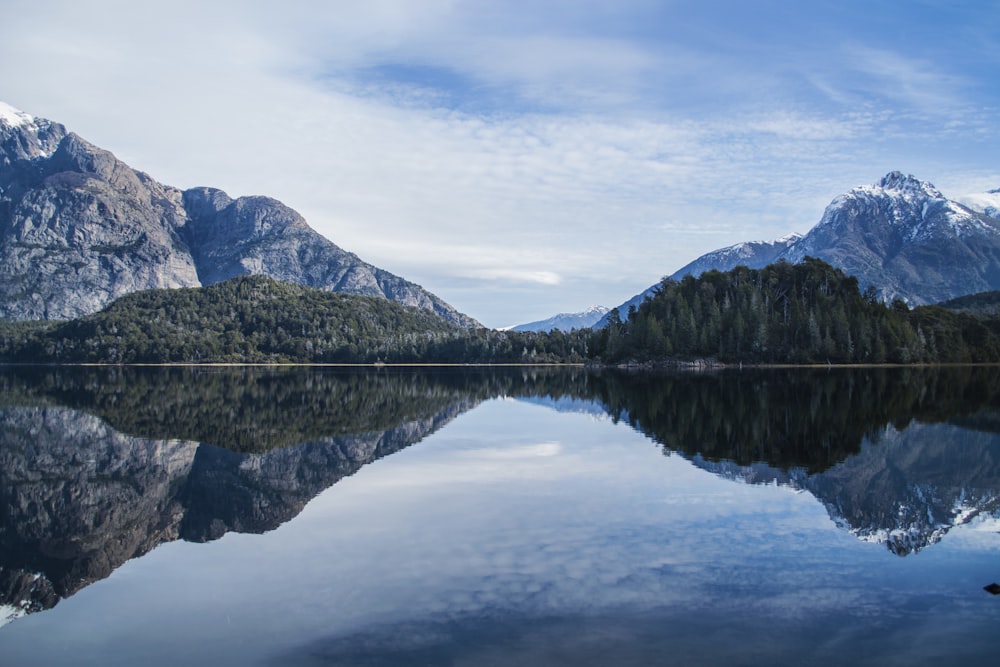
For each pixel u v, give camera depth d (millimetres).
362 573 19469
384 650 14531
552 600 17047
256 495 31219
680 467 35000
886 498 27781
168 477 35812
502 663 13852
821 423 53062
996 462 35938
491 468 35812
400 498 29109
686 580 18312
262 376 167750
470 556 20656
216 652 14922
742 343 185250
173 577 20062
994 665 13578
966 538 22219
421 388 114500
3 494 32312
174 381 140000
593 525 23938
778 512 25531
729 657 13992
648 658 13953
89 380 143500
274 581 19078
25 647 15750
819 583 18078
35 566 21688
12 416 66500
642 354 196875
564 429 52312
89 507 29672
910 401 73000
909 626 15438
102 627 16625
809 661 13797
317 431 53656
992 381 111125
